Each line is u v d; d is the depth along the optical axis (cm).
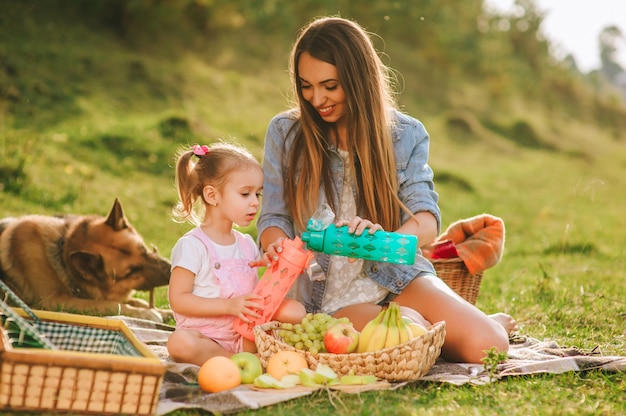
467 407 274
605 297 504
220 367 284
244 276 338
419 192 358
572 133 2617
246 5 1991
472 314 337
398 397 278
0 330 261
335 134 364
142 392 250
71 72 1302
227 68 1788
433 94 2356
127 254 473
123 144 1055
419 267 362
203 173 341
